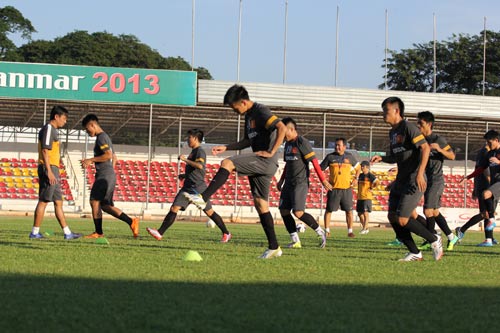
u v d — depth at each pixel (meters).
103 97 27.11
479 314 4.27
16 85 26.59
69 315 3.88
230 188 32.66
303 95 28.88
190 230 16.80
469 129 33.19
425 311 4.33
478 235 21.11
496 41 57.50
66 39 58.88
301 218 10.64
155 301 4.42
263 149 7.76
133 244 9.90
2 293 4.59
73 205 29.72
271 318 3.93
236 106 7.70
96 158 11.05
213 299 4.55
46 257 7.20
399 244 12.34
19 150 33.25
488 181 13.13
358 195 18.83
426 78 57.84
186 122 33.28
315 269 6.76
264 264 7.11
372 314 4.17
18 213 27.83
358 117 30.94
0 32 59.06
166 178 33.31
